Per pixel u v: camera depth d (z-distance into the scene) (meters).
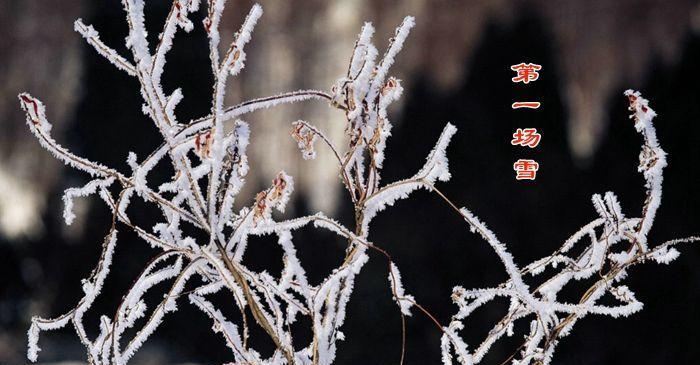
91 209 14.58
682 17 10.68
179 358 12.89
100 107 14.47
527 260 12.77
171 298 2.58
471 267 12.69
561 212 12.80
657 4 10.68
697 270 12.22
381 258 12.63
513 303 2.79
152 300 13.43
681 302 12.15
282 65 10.07
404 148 12.87
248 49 10.20
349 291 2.66
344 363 12.47
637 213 12.65
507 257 2.59
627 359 12.32
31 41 13.52
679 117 12.48
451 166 12.96
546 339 2.75
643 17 10.77
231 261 2.52
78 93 14.11
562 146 12.95
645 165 2.67
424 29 10.57
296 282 2.71
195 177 2.47
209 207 2.44
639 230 2.69
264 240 12.87
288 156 9.78
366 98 2.51
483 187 12.91
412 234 12.69
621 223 2.68
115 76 14.38
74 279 14.88
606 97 11.17
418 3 10.42
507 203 12.84
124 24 14.25
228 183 2.48
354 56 2.52
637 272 12.30
